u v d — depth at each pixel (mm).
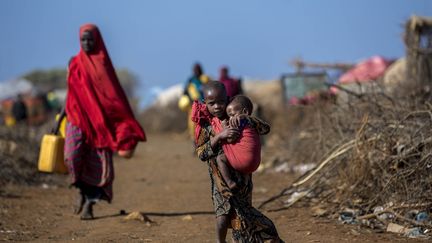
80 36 20219
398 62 37625
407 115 19266
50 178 29766
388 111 21078
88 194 20156
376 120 20594
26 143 33281
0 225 19078
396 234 16484
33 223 19562
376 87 24250
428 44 31078
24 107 61062
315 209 19656
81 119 19844
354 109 22547
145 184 29000
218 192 13062
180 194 25234
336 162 20547
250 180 13227
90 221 19812
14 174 27906
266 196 23281
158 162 38438
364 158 19297
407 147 18797
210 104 13023
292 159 29844
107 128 20094
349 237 16266
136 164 37688
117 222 19406
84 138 19875
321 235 16641
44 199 24375
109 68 20328
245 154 12617
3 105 76750
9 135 33406
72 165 19609
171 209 21828
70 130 19781
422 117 20156
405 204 17578
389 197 18297
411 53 31016
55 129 20766
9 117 61469
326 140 23438
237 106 12938
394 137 19266
